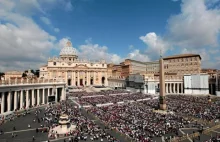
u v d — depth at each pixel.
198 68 135.25
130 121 47.25
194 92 112.19
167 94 111.25
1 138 36.56
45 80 81.50
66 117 41.81
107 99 83.75
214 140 35.06
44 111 61.78
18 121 49.00
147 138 35.31
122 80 146.38
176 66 147.50
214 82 111.06
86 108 65.69
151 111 59.38
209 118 50.50
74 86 156.00
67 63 168.75
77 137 36.53
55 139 36.50
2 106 57.16
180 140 35.88
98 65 180.75
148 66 199.38
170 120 48.53
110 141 34.62
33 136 36.19
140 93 110.75
